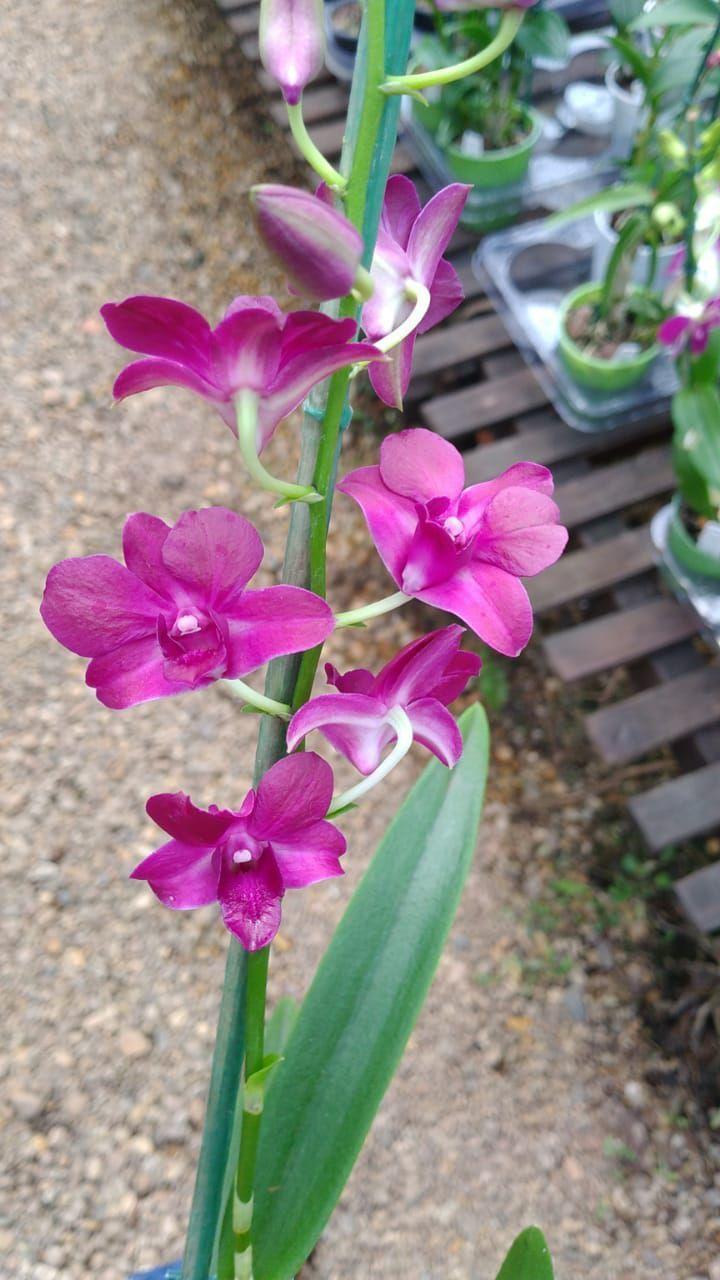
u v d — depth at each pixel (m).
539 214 1.09
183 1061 0.77
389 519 0.27
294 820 0.27
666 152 0.77
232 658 0.25
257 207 0.21
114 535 1.03
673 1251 0.71
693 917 0.77
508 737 0.92
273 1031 0.52
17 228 1.25
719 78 0.81
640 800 0.81
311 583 0.28
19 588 1.00
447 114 1.04
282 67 0.24
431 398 1.05
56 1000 0.79
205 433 1.11
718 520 0.81
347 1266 0.70
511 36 0.24
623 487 0.93
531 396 0.98
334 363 0.23
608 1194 0.73
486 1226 0.72
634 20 0.89
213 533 0.23
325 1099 0.40
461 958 0.82
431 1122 0.76
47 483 1.06
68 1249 0.70
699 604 0.87
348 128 0.25
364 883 0.43
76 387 1.13
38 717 0.93
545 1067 0.78
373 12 0.23
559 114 1.14
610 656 0.86
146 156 1.32
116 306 0.22
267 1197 0.40
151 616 0.25
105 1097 0.75
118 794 0.89
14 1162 0.73
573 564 0.90
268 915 0.27
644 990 0.81
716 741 0.83
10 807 0.88
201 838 0.27
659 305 0.89
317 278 0.22
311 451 0.26
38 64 1.42
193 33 1.45
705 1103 0.77
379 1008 0.41
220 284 1.22
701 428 0.78
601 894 0.85
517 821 0.88
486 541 0.26
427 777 0.46
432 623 0.99
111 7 1.49
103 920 0.83
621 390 0.93
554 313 1.00
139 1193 0.72
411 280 0.27
